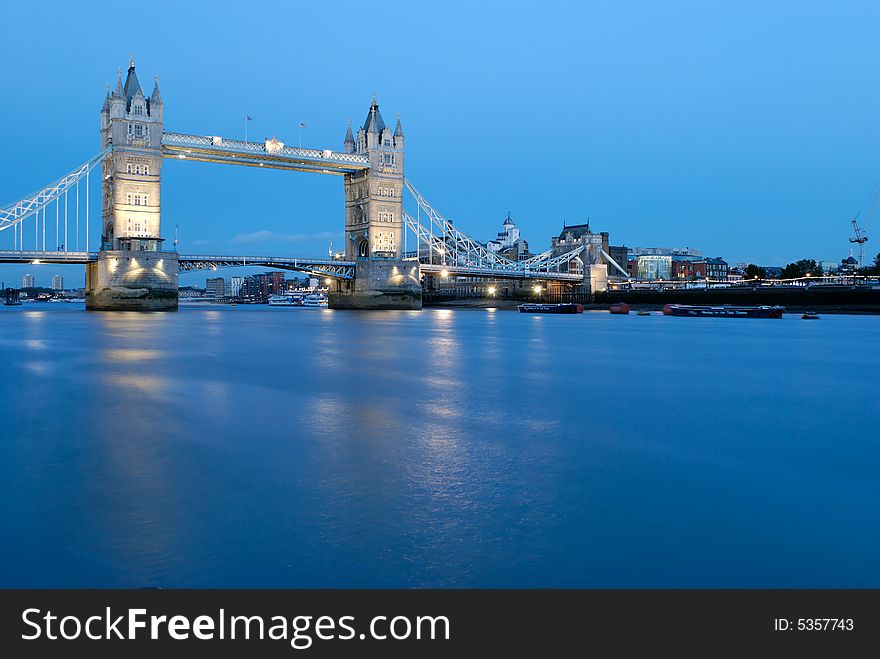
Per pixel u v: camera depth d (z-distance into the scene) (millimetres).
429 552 10992
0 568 10320
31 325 81062
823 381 32750
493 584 10016
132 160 120938
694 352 49125
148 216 122688
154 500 13398
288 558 10719
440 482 14812
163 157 133375
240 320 101312
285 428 20422
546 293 191000
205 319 103625
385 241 153000
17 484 14422
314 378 32594
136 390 28094
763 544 11461
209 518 12398
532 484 14766
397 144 154125
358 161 149375
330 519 12422
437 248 172375
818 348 52938
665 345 56156
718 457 17312
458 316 126000
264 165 144125
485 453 17500
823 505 13500
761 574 10359
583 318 117250
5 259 110625
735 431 20641
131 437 19031
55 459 16516
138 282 118438
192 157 133625
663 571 10430
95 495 13703
